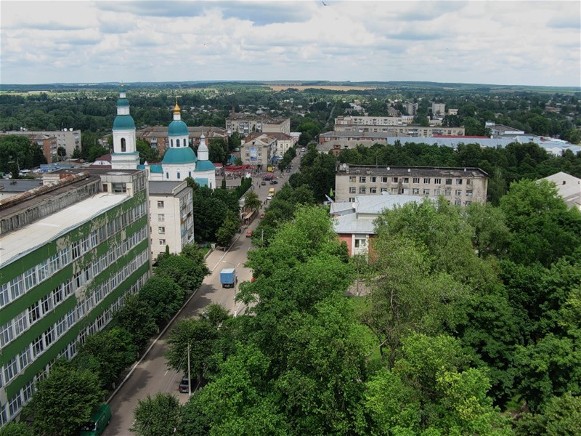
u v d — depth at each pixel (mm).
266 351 51781
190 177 148125
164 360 73500
